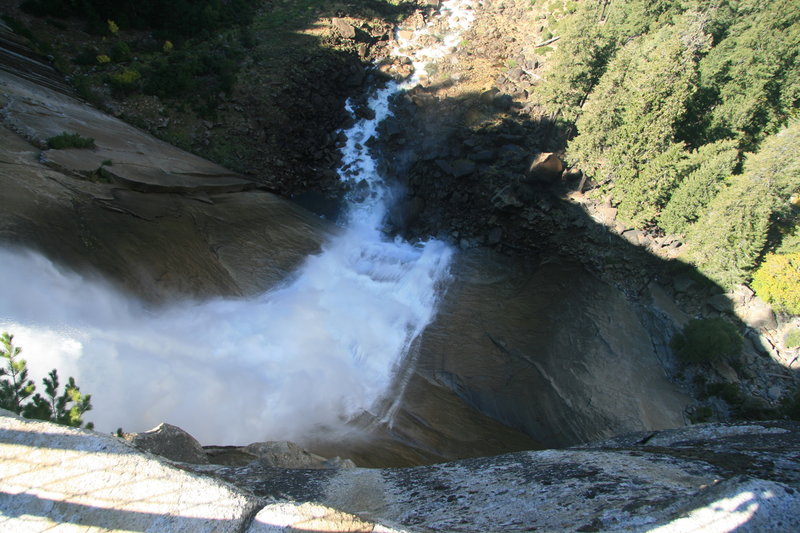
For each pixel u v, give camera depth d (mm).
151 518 2900
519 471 5152
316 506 3109
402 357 21906
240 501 3059
